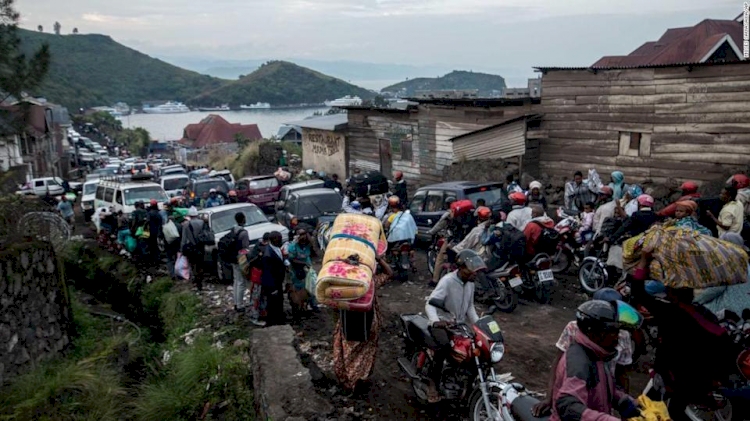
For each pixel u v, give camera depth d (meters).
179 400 7.59
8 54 10.70
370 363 6.59
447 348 5.53
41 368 8.56
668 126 14.67
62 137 67.12
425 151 22.56
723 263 4.72
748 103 13.24
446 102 20.83
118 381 8.48
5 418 7.06
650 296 5.11
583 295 9.82
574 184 13.85
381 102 26.50
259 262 9.50
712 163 14.00
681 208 6.97
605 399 3.42
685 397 4.85
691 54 27.64
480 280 9.02
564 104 16.84
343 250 6.50
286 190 19.00
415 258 13.66
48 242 9.80
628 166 15.61
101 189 22.70
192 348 8.77
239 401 7.24
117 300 13.56
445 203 13.45
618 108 15.62
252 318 9.94
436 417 5.99
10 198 11.23
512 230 9.05
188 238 12.07
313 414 5.90
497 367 7.10
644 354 6.86
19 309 8.59
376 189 20.84
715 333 4.75
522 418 4.32
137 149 101.62
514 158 17.72
